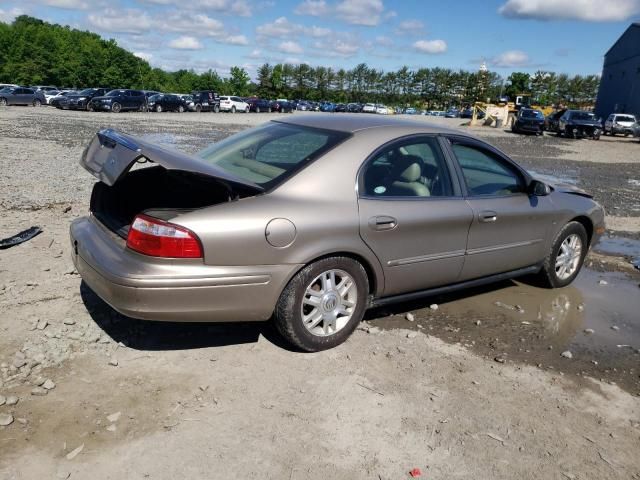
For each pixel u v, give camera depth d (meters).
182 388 3.27
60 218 6.71
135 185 4.24
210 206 3.35
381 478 2.66
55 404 3.04
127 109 36.94
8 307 4.11
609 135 37.97
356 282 3.84
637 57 47.41
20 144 14.43
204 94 47.00
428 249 4.14
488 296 5.20
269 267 3.41
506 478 2.71
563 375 3.76
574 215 5.32
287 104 60.16
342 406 3.19
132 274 3.18
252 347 3.80
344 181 3.73
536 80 115.25
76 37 99.75
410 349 3.96
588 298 5.29
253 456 2.74
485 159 4.65
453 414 3.20
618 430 3.17
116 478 2.54
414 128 4.25
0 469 2.55
